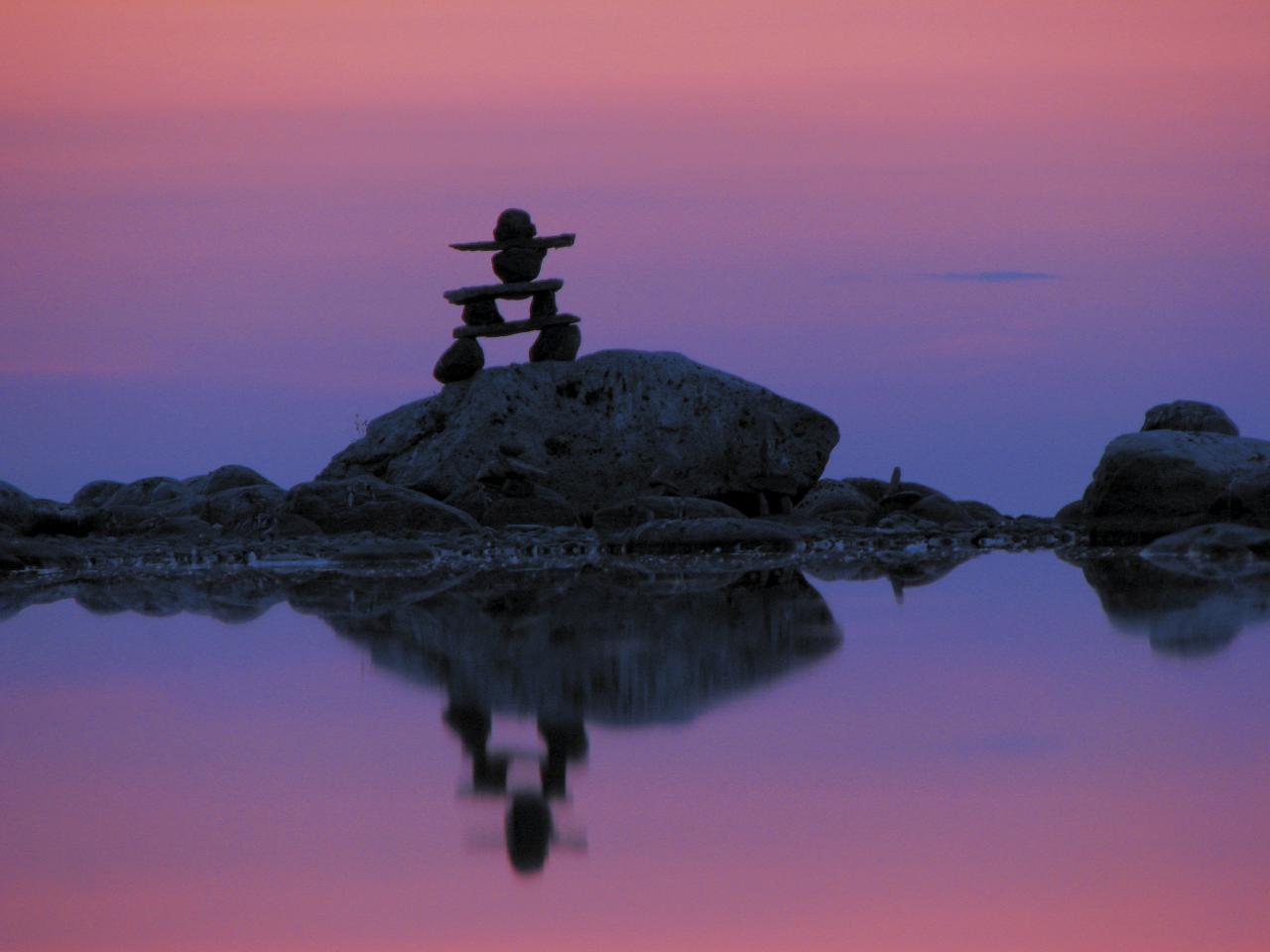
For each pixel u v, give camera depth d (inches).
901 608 1269.7
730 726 799.1
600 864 584.4
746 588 1467.8
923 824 622.8
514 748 760.3
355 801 671.8
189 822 645.9
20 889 571.8
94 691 943.7
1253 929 513.7
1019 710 820.6
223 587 1612.9
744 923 526.3
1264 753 716.0
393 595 1472.7
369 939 519.5
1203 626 1104.8
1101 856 581.3
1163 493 1829.5
